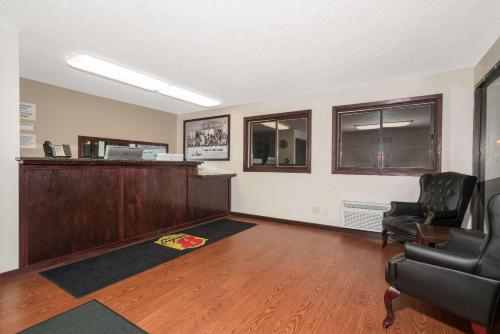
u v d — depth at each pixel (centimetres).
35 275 227
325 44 254
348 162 414
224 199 497
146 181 339
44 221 241
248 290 205
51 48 266
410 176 342
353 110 387
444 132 320
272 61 296
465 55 273
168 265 254
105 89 410
